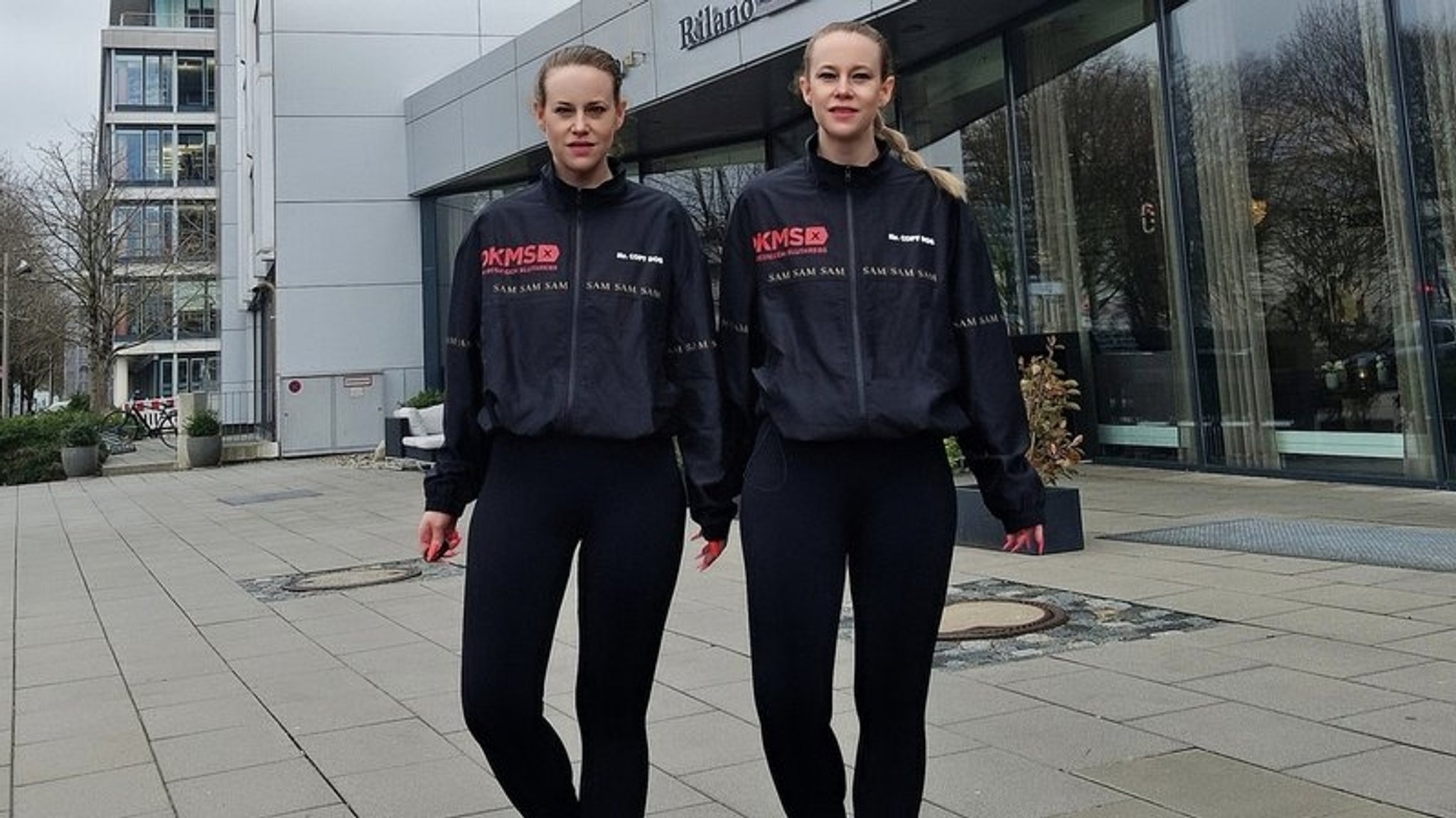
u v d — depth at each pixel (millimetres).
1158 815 2863
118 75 53531
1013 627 4914
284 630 5965
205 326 51188
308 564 8477
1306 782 3020
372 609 6461
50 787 3553
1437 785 2945
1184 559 6391
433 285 19922
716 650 4961
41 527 11875
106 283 31078
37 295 34750
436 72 20156
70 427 18938
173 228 44156
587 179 2385
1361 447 9219
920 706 2283
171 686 4836
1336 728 3439
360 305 19719
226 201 32375
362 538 9844
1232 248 10344
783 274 2256
